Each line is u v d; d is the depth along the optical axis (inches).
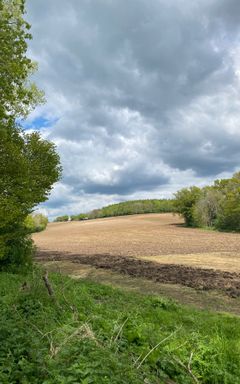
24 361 205.9
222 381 284.7
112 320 353.1
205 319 463.5
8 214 675.4
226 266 1040.2
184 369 279.1
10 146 706.2
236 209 2514.8
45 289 408.8
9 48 622.8
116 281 776.3
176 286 730.8
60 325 306.0
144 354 273.3
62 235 2758.4
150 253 1407.5
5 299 393.7
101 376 194.5
